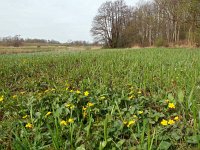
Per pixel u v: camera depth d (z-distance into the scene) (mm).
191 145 2934
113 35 75875
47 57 15523
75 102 4383
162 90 5168
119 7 75812
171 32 62875
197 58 11875
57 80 7375
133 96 4645
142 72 7809
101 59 12969
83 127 3572
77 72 8609
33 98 4652
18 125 3684
